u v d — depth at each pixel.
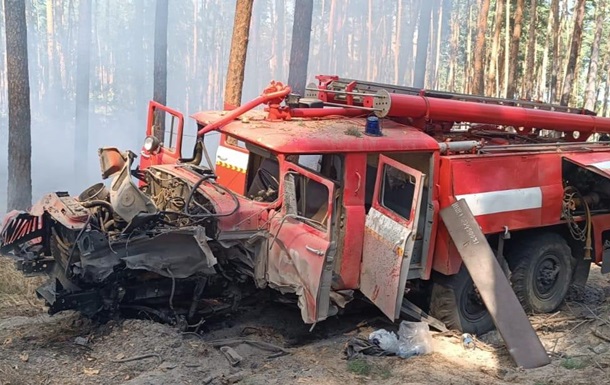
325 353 6.00
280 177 5.97
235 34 10.88
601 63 39.06
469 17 38.59
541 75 31.34
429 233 6.36
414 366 5.68
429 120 7.02
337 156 6.05
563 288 7.48
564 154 7.17
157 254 5.69
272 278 5.95
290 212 5.87
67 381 5.09
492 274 5.93
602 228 7.68
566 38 33.81
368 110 6.74
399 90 7.44
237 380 5.29
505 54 26.89
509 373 5.48
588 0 34.41
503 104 8.01
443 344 6.28
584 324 6.82
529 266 7.10
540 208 6.95
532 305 7.23
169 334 5.84
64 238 5.88
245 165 7.00
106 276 5.49
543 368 5.53
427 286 6.86
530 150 7.09
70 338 5.93
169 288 6.12
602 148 7.76
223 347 5.82
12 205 13.25
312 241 5.57
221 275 6.27
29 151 13.34
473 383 5.28
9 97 13.09
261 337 6.36
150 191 6.95
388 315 5.74
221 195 6.14
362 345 6.01
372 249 5.95
